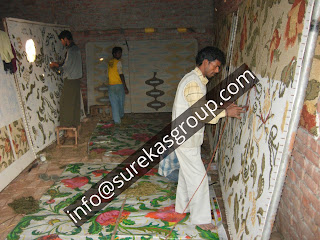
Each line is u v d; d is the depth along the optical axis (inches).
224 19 200.1
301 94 64.1
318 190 79.8
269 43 88.4
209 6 285.4
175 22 291.3
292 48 68.6
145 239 111.7
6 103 169.3
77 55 218.8
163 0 286.8
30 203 138.7
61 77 247.3
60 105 221.5
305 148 87.4
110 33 294.8
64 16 291.7
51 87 227.5
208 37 293.6
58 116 233.3
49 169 177.6
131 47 295.6
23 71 190.9
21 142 179.3
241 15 139.1
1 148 157.8
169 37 295.1
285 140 67.6
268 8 93.9
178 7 287.6
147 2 287.6
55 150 205.9
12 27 183.0
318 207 79.9
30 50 199.9
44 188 155.0
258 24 104.7
